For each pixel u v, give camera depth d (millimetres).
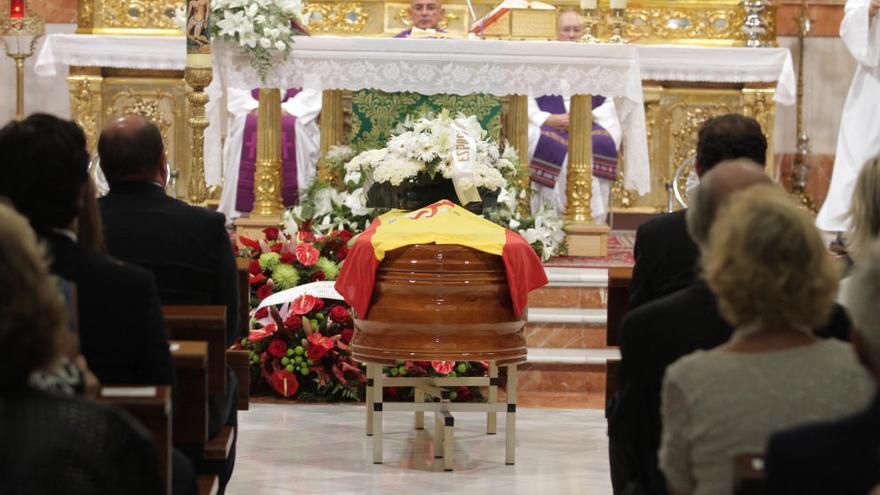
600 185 11891
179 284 4992
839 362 3053
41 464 2428
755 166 3682
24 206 3750
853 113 10750
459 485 6387
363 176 9242
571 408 8367
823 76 14148
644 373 3820
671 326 3775
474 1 12609
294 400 8359
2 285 2502
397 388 8273
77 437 2471
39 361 2541
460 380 7211
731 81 11844
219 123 9977
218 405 4953
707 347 3736
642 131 9977
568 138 10922
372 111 10133
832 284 3037
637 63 9781
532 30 10203
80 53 11945
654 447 3938
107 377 3836
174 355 4035
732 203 3244
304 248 8547
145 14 12406
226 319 5023
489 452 7102
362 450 7082
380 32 12555
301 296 8281
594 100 12031
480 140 8711
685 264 4664
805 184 13961
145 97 12438
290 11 9508
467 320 6504
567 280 9281
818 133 14203
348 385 8273
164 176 5211
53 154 3725
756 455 2869
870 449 2434
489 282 6543
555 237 9828
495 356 6539
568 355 8953
